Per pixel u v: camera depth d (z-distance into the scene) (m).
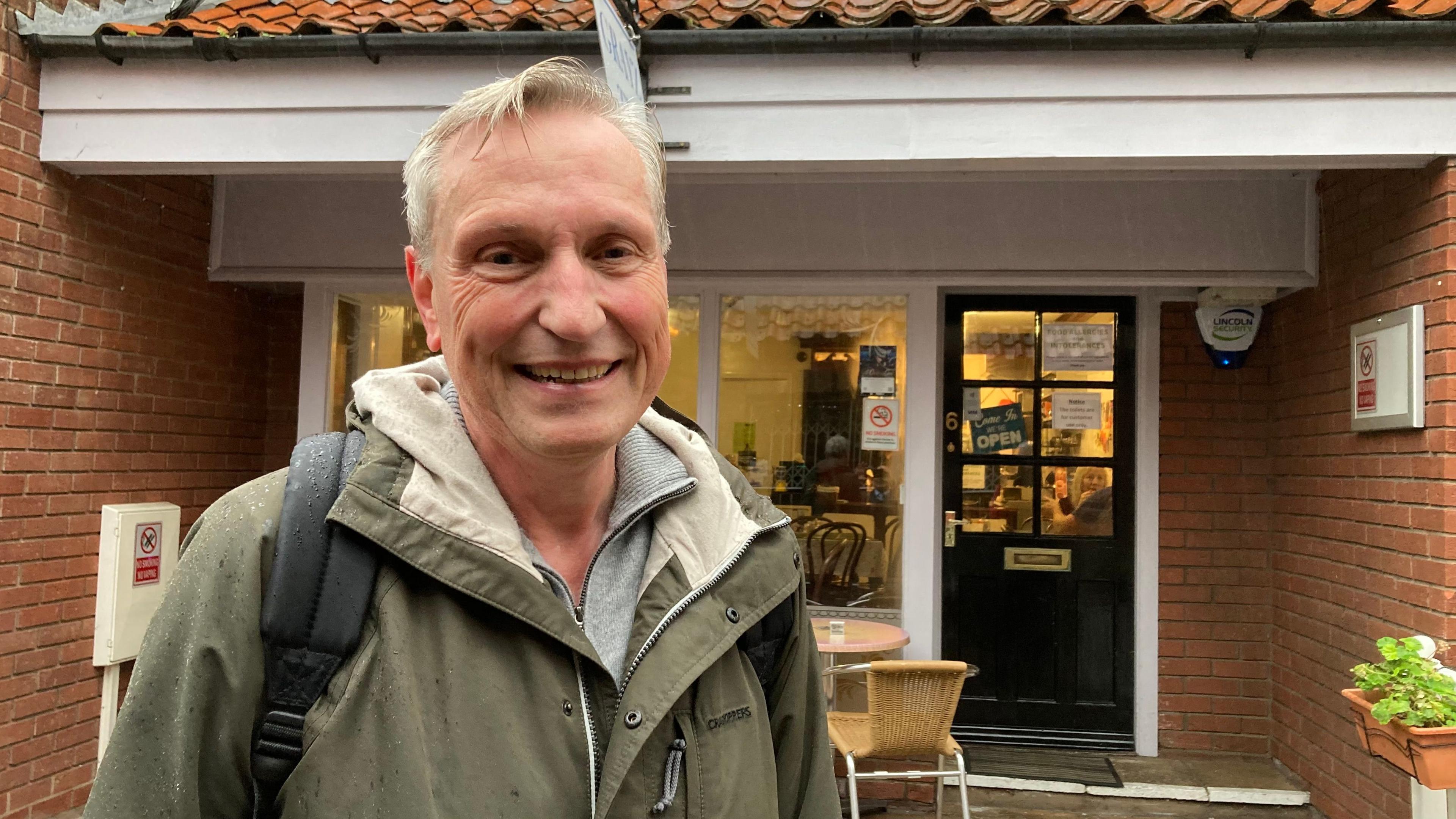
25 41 3.67
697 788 0.98
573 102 0.97
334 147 3.64
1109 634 4.85
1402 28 3.10
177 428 4.54
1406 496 3.40
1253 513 4.75
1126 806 4.25
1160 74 3.30
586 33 3.40
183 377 4.58
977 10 3.32
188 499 4.62
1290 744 4.43
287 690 0.88
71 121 3.74
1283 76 3.25
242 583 0.89
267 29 3.61
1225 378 4.80
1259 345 4.77
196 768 0.86
